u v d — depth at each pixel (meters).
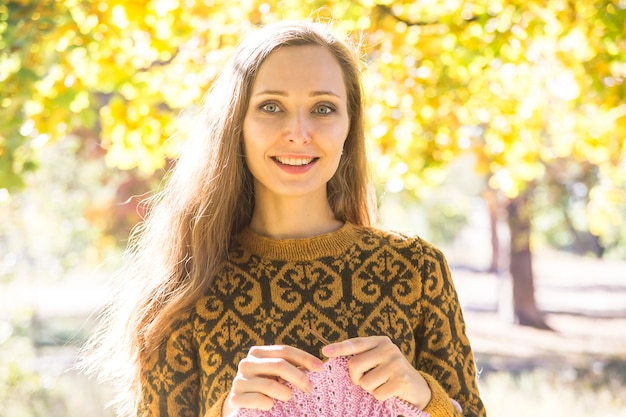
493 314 23.52
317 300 2.45
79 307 23.72
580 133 7.49
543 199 22.30
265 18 5.73
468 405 2.47
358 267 2.48
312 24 2.63
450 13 6.22
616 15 5.67
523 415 10.84
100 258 16.69
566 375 13.59
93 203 15.12
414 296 2.47
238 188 2.57
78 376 11.84
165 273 2.60
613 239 34.16
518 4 5.98
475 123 7.20
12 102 5.65
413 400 2.24
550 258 52.44
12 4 5.56
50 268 17.78
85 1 5.67
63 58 5.71
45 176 16.34
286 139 2.38
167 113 6.21
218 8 5.94
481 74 6.68
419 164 7.00
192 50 6.04
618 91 6.36
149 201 3.04
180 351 2.47
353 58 2.67
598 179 18.27
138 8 5.68
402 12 6.46
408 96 6.66
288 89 2.39
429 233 34.59
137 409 2.53
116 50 5.91
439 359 2.49
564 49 6.36
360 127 2.73
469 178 31.69
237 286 2.48
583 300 27.81
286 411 2.29
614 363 14.99
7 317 11.20
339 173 2.73
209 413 2.30
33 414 10.17
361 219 2.78
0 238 13.61
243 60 2.47
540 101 7.14
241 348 2.42
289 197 2.52
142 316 2.56
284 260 2.49
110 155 6.38
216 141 2.54
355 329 2.42
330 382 2.32
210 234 2.53
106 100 9.67
